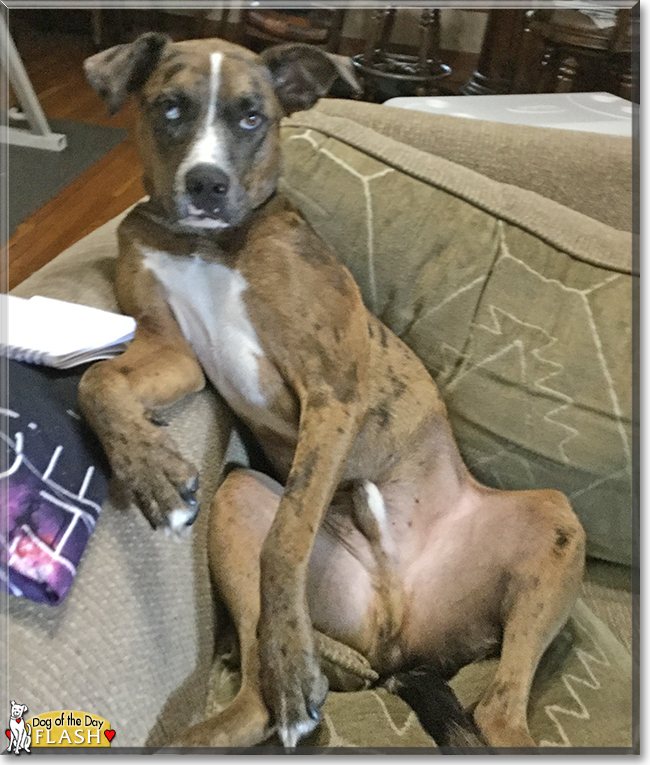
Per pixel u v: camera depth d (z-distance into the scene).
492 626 1.18
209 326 1.21
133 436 0.97
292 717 0.90
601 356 1.28
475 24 4.20
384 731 0.98
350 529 1.26
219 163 1.11
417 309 1.36
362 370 1.18
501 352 1.32
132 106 1.24
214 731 0.90
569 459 1.29
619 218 1.54
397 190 1.38
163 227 1.22
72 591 0.82
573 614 1.22
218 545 1.13
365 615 1.19
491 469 1.36
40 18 5.10
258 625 0.97
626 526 1.29
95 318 1.06
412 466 1.30
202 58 1.16
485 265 1.34
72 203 2.90
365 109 1.56
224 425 1.30
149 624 0.93
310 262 1.19
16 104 3.59
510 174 1.54
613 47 2.58
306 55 1.22
